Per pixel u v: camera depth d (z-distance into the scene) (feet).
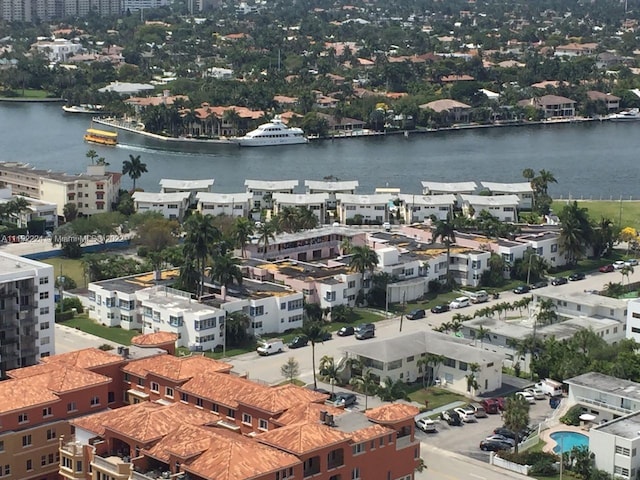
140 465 631.15
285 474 614.34
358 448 651.66
